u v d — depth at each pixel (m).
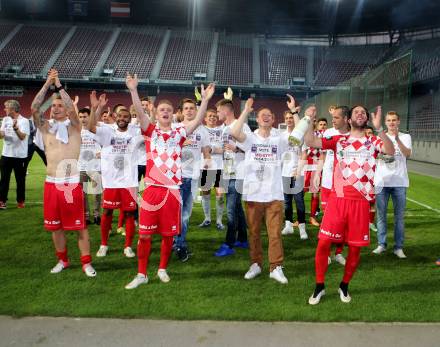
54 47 35.94
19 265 4.97
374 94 14.32
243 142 4.61
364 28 37.75
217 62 35.78
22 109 33.19
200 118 4.64
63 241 4.80
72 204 4.59
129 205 5.40
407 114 11.17
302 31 39.31
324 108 22.53
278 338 3.33
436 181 13.54
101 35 38.09
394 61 12.59
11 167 8.12
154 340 3.27
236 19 37.84
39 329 3.41
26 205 8.52
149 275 4.72
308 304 3.96
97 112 5.21
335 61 36.84
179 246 5.29
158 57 35.84
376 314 3.74
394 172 5.55
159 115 4.47
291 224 6.82
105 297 4.03
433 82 29.34
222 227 7.06
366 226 4.00
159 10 36.62
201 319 3.63
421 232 6.97
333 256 5.69
